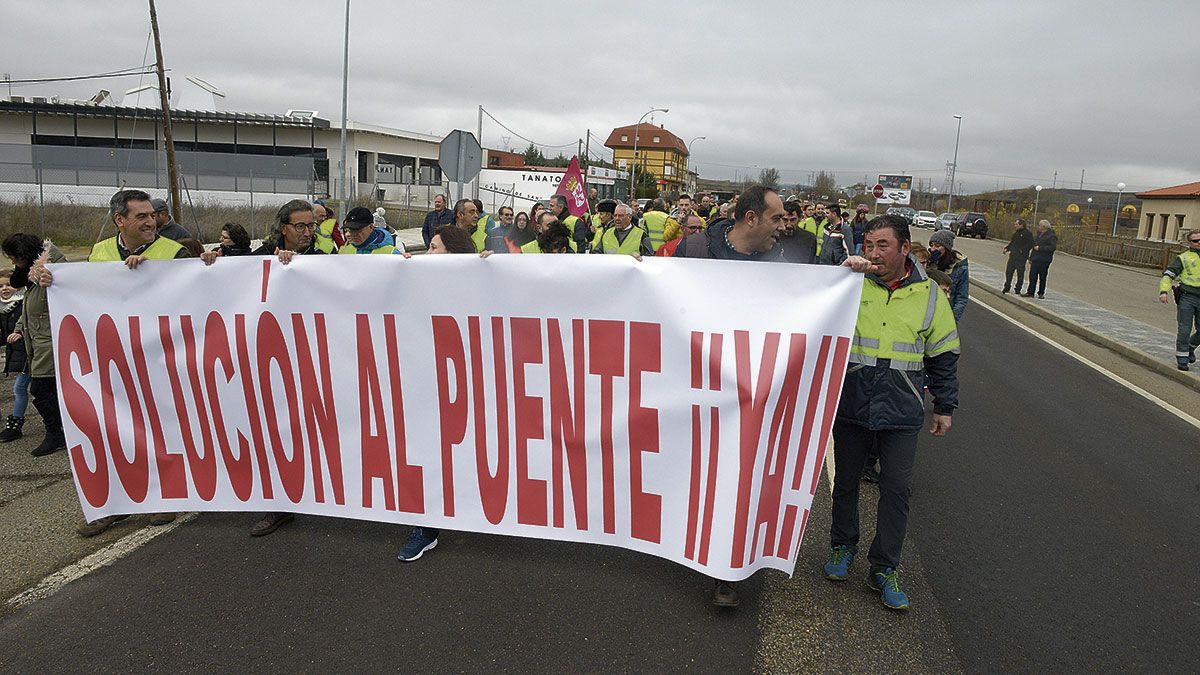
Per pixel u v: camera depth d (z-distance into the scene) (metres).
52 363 5.64
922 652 3.55
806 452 3.72
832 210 12.27
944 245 7.04
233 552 4.35
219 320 4.47
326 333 4.36
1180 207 44.28
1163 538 4.93
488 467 4.22
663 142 100.25
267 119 42.44
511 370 4.12
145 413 4.57
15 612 3.71
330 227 8.88
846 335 3.64
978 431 7.25
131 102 43.62
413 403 4.29
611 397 3.97
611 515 4.04
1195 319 10.53
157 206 6.46
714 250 4.55
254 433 4.52
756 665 3.40
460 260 4.13
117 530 4.66
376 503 4.41
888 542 3.93
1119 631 3.79
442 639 3.51
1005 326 14.56
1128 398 8.96
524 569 4.19
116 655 3.36
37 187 33.22
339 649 3.41
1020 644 3.65
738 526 3.70
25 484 5.33
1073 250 40.22
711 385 3.77
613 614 3.76
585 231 10.55
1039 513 5.29
